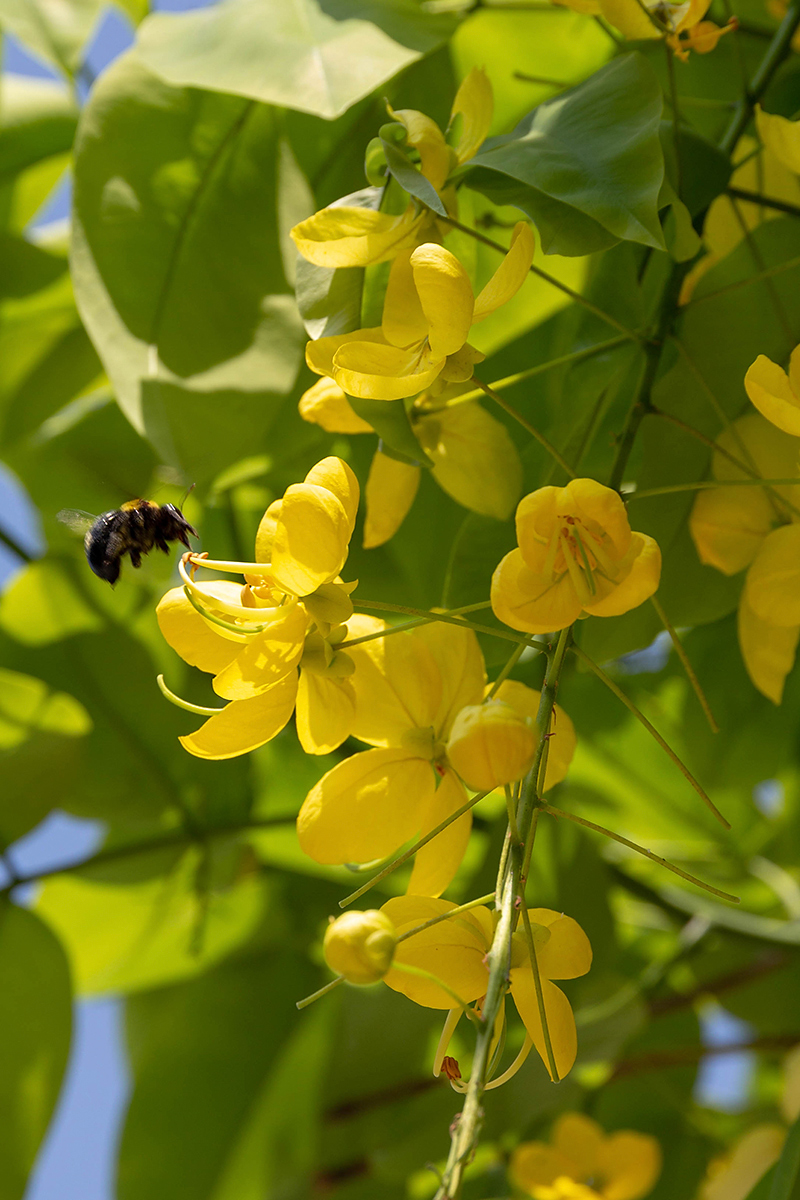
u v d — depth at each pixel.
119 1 1.29
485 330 1.17
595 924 1.25
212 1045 1.41
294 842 1.39
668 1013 1.33
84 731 1.23
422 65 1.18
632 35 1.07
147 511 1.17
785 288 1.11
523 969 0.99
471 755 0.97
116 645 1.26
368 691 1.03
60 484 1.37
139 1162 1.37
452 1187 0.94
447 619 1.01
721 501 1.08
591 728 1.42
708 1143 1.37
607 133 1.03
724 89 1.21
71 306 1.31
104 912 1.35
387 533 1.08
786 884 1.49
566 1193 1.21
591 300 1.10
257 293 1.13
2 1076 1.20
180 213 1.13
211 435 1.11
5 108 1.29
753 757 1.33
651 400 1.10
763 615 1.06
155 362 1.12
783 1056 1.32
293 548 0.99
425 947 0.98
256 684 1.00
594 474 1.12
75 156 1.13
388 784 1.02
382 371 1.01
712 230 1.12
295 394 1.15
